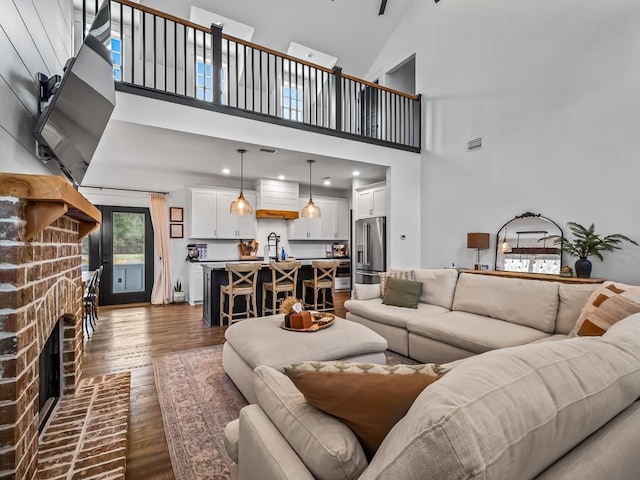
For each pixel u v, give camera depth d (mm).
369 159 5367
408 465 576
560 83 4012
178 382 2734
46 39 1973
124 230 6258
